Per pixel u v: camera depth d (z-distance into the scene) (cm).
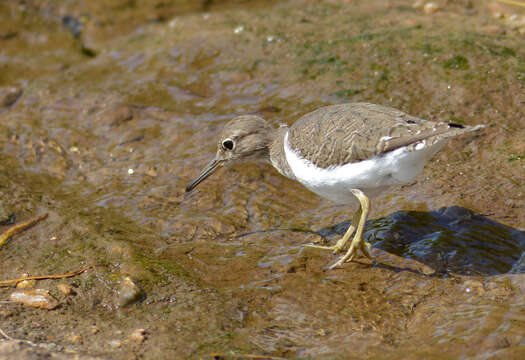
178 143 1343
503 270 923
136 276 937
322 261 985
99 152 1350
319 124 941
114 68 1677
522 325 784
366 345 784
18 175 1273
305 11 1808
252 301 890
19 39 1919
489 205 1064
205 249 1030
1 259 998
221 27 1750
